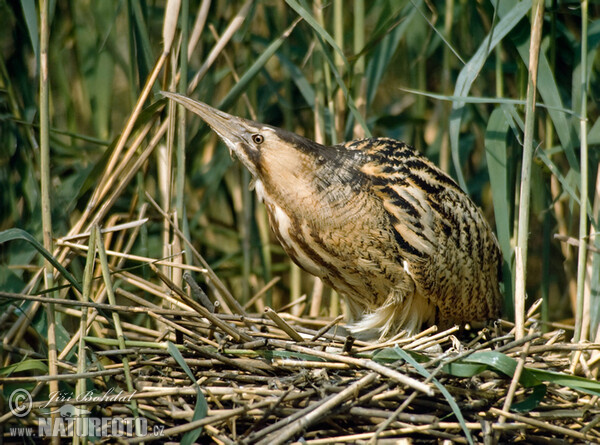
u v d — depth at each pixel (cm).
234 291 935
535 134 757
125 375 557
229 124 657
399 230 652
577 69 684
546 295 730
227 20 859
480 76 846
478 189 877
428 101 937
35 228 700
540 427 530
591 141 675
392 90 973
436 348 623
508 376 560
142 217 699
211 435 528
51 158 779
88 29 826
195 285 640
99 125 827
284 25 853
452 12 795
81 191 681
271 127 658
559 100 638
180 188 680
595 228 622
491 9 763
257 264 921
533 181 726
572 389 588
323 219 651
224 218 960
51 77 833
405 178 665
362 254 655
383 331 692
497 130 692
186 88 680
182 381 575
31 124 688
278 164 651
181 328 590
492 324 729
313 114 911
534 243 903
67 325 713
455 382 566
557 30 711
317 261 676
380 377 563
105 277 597
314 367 561
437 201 669
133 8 693
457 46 857
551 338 632
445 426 530
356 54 714
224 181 930
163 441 543
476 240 690
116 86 952
